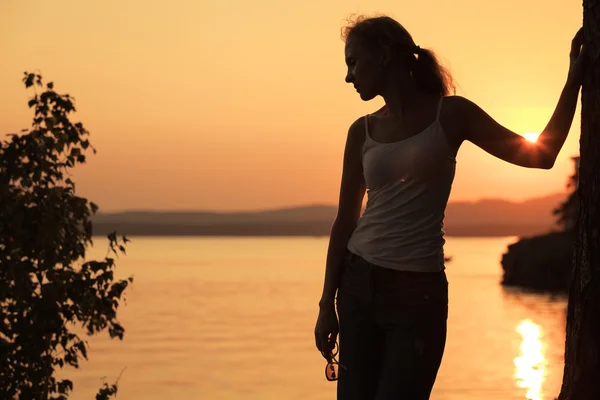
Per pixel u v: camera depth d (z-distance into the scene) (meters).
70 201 8.43
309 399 29.98
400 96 3.35
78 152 8.48
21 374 8.22
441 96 3.37
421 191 3.27
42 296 8.12
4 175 8.21
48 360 8.42
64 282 8.30
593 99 3.35
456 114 3.30
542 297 87.88
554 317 67.31
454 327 60.38
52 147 8.25
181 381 35.50
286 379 35.72
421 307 3.25
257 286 125.56
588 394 3.33
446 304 3.32
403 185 3.28
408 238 3.28
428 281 3.27
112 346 50.88
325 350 3.60
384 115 3.44
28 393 8.21
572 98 3.40
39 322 8.10
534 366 38.59
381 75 3.36
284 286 125.69
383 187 3.33
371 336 3.39
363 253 3.36
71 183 8.56
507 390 30.92
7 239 8.09
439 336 3.28
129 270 178.25
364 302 3.35
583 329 3.35
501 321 64.56
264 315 76.25
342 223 3.54
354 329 3.39
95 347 50.09
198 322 69.44
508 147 3.32
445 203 3.32
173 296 103.69
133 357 45.22
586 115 3.38
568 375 3.44
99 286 8.50
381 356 3.44
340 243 3.53
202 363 42.34
